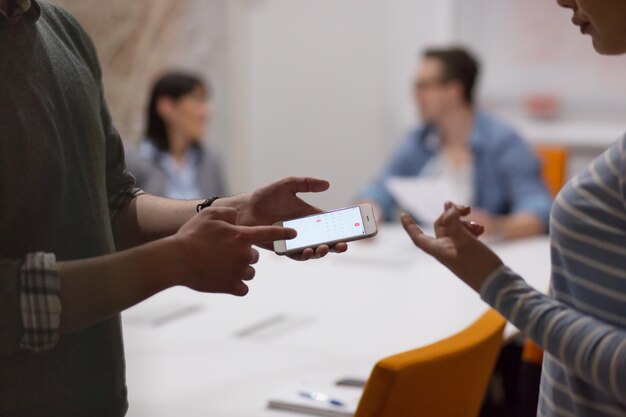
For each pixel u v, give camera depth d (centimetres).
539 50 476
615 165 105
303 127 515
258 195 144
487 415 240
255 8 514
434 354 132
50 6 128
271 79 517
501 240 315
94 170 125
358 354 190
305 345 197
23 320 105
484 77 486
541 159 357
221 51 504
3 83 111
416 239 115
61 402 118
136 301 111
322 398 161
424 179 360
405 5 489
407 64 494
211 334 206
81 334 119
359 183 507
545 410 119
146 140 384
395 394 125
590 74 468
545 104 474
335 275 266
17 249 112
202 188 388
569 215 109
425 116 359
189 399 164
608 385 100
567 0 113
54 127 116
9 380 113
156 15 458
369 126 501
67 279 107
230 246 114
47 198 114
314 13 504
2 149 108
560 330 104
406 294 242
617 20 106
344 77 503
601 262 107
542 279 252
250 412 158
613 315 106
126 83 444
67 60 123
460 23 487
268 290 249
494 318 154
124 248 144
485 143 351
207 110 389
